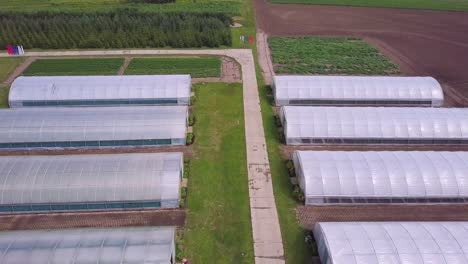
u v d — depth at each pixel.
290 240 32.53
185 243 32.03
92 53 71.25
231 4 104.56
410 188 35.50
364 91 53.28
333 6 105.94
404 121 45.00
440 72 65.19
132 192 34.75
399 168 36.50
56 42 72.94
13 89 51.88
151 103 52.75
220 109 52.09
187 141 44.47
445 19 95.31
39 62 66.88
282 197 37.19
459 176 36.03
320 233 29.66
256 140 45.66
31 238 27.75
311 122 44.59
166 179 35.38
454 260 26.25
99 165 36.34
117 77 55.22
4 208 34.44
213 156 42.72
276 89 53.06
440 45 77.94
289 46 75.50
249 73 63.16
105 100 52.00
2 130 43.09
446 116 45.81
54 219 34.38
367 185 35.50
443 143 45.00
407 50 75.25
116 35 74.06
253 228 33.62
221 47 74.75
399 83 54.34
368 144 44.84
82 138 43.25
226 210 35.50
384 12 100.94
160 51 72.38
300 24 90.50
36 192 34.31
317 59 69.38
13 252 26.38
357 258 26.39
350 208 35.84
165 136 43.62
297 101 53.09
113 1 105.25
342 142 44.66
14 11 88.12
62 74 62.28
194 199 36.72
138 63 66.56
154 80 54.06
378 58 70.44
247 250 31.55
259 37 81.06
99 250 26.72
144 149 43.91
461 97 56.59
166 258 26.47
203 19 82.00
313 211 35.53
